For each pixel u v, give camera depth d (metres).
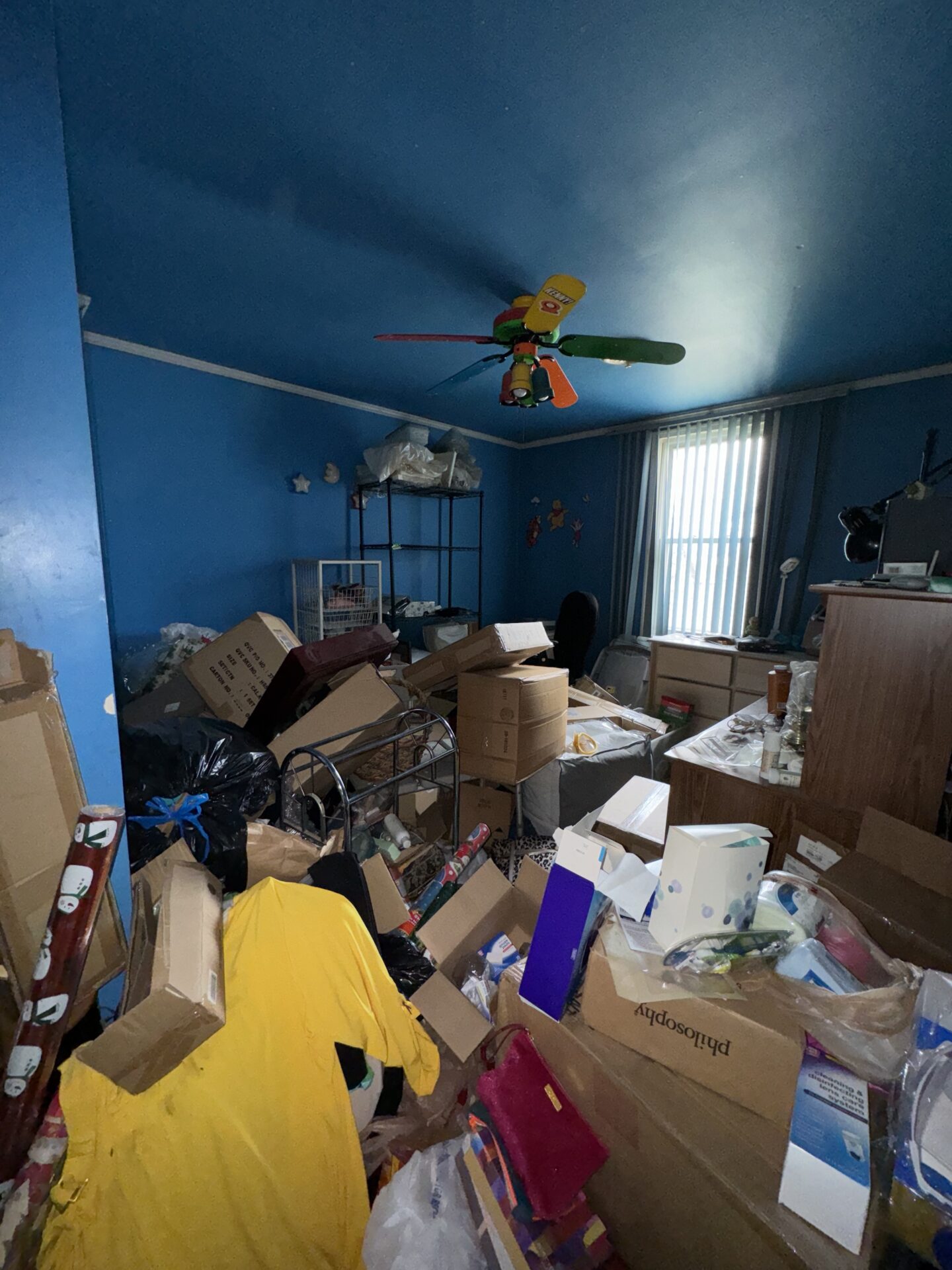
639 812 1.71
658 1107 0.77
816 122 1.20
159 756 1.50
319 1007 0.93
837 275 1.89
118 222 1.58
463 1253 0.79
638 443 4.03
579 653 3.67
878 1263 0.59
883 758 1.18
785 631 3.46
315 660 1.77
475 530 4.52
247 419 3.02
